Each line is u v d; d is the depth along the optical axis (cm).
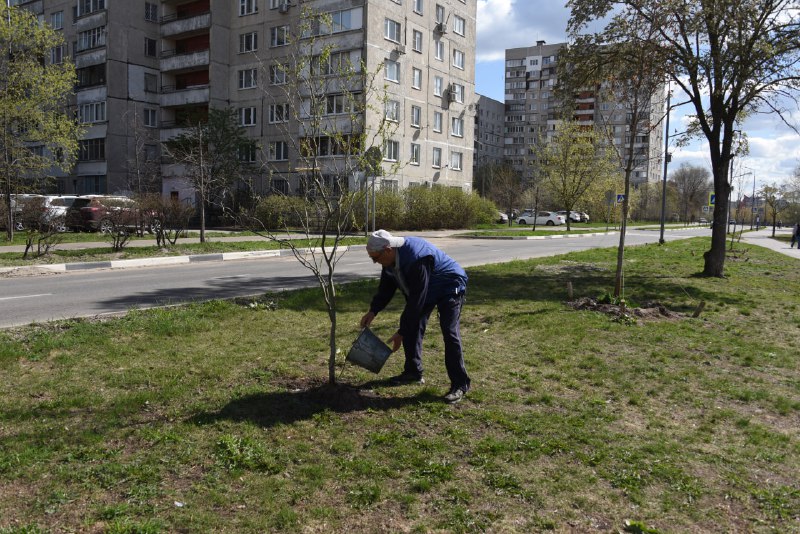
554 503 317
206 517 289
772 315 919
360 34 3575
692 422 445
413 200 3647
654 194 8719
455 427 413
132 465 337
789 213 6212
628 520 299
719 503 325
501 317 811
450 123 4447
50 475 325
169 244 1947
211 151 3434
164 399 444
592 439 400
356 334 681
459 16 4472
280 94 3872
